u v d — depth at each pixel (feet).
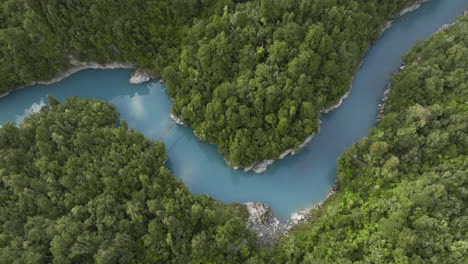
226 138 242.58
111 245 181.06
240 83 227.20
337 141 258.57
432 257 165.68
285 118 225.35
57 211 198.80
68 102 254.68
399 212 180.14
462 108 216.13
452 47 236.63
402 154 216.95
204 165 257.75
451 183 187.73
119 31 251.80
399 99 242.58
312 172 248.32
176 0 245.86
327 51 232.53
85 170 211.61
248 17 244.63
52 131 224.94
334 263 174.60
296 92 224.33
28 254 170.50
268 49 236.43
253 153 239.91
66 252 175.11
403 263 163.84
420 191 186.50
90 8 241.35
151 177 220.23
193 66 252.62
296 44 232.94
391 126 225.97
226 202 241.76
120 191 205.98
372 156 214.69
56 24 250.78
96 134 231.09
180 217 198.90
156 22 258.16
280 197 240.73
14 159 209.46
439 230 173.27
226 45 231.91
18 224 191.11
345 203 208.95
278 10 235.61
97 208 190.08
